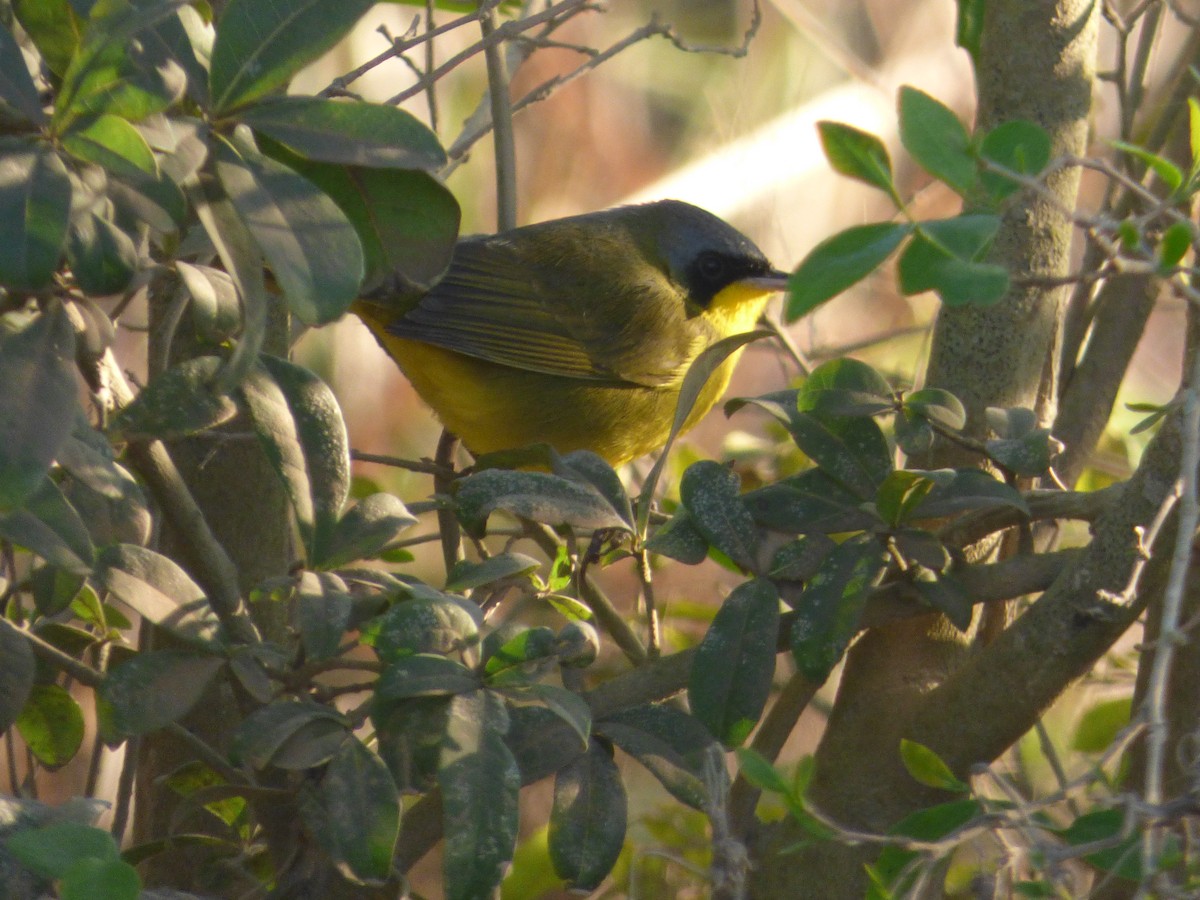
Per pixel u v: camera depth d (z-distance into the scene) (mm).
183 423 4488
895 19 14047
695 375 5547
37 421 3613
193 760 5945
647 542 5574
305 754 4234
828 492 5648
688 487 5551
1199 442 4297
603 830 4652
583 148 14117
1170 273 3840
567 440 10094
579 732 4098
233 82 3814
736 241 10617
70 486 4637
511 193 7629
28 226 3379
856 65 11742
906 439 5570
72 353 3760
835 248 3521
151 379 5535
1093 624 5160
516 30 6871
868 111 13328
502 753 4176
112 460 4316
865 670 5938
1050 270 6047
